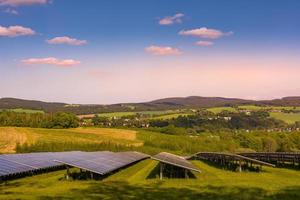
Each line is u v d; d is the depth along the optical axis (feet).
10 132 512.22
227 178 180.45
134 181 165.27
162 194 127.44
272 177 184.96
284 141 623.77
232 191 134.10
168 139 570.46
